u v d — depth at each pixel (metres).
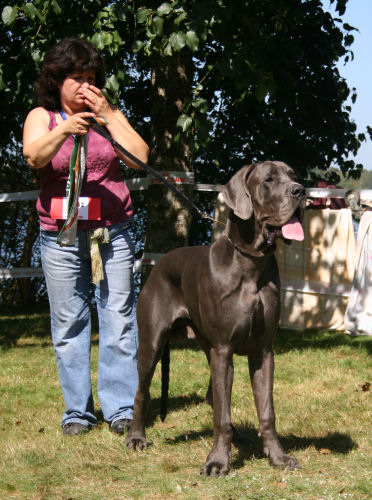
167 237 7.52
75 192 3.70
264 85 6.56
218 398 3.16
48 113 3.87
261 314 3.16
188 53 7.51
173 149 7.52
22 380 5.82
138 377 3.84
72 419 4.10
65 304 4.04
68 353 4.10
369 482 2.97
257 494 2.86
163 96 7.51
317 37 9.31
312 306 7.94
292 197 2.97
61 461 3.47
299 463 3.24
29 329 8.88
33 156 3.70
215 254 3.26
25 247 10.90
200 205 10.16
